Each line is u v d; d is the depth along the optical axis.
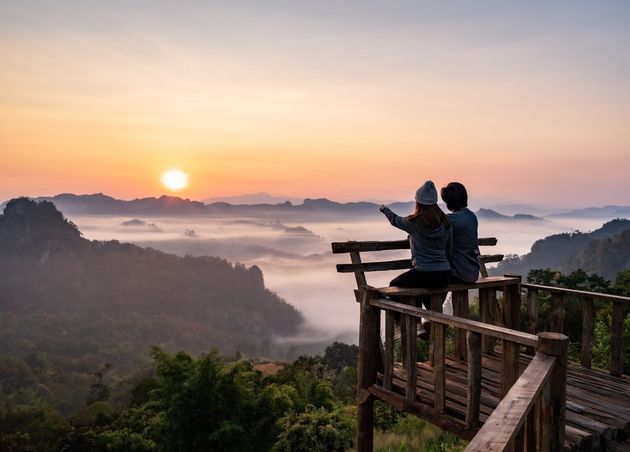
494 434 2.52
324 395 23.61
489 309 6.06
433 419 4.47
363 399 5.36
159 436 16.69
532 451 3.27
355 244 5.69
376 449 11.12
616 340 5.77
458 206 5.66
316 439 12.08
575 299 32.09
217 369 16.52
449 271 5.28
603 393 5.11
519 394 2.82
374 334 5.37
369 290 5.24
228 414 16.16
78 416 66.94
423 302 5.82
